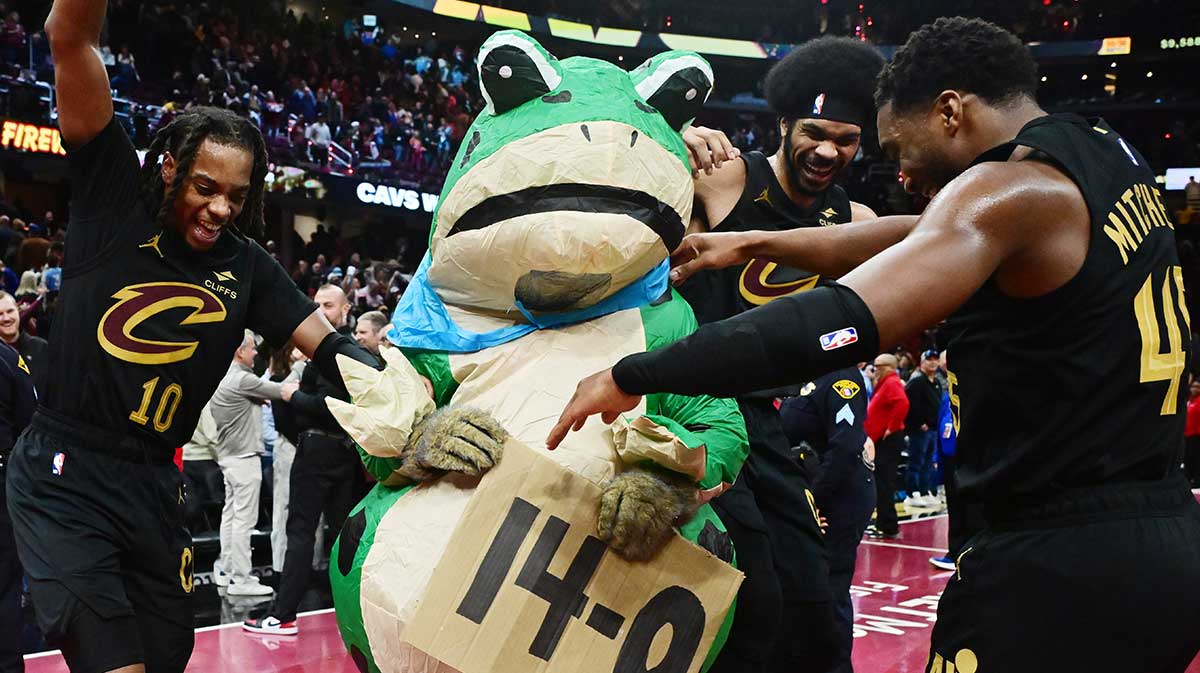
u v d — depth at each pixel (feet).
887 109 6.25
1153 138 79.66
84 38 7.83
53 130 42.80
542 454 6.97
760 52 87.04
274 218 57.57
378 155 59.16
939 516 33.86
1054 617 5.42
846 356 4.84
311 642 16.66
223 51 56.85
